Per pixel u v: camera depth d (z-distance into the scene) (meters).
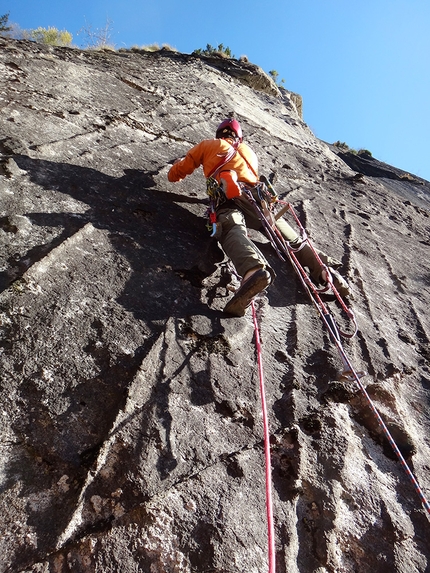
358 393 2.45
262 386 2.10
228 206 3.14
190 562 1.57
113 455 1.78
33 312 2.20
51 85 4.79
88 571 1.48
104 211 3.13
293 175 6.00
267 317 2.86
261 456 1.99
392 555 1.80
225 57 13.12
